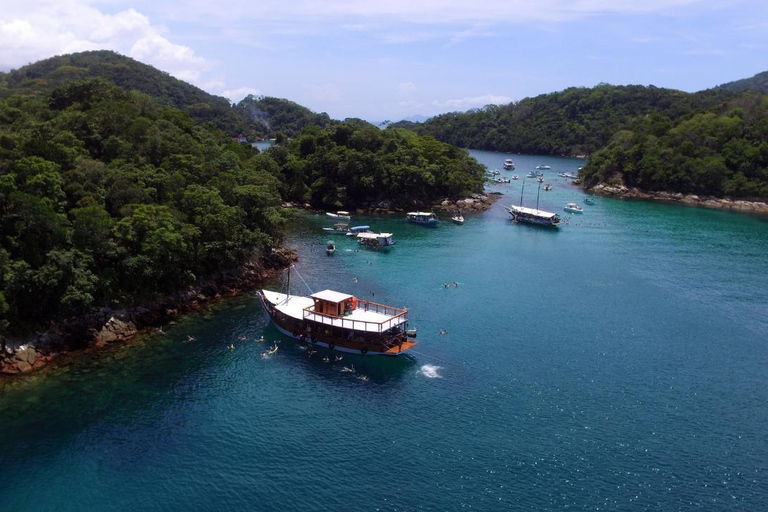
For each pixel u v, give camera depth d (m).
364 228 167.25
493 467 59.69
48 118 129.12
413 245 154.50
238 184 135.12
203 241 108.56
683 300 111.50
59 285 81.75
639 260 141.62
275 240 135.25
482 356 85.75
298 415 69.44
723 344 90.94
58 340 82.25
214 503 54.34
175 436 64.69
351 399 73.38
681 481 57.69
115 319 89.38
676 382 78.38
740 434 66.19
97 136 119.12
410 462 60.50
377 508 53.69
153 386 75.12
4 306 74.69
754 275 129.00
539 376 79.69
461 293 113.69
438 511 53.28
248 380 77.75
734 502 54.72
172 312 97.44
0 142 95.88
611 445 63.62
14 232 82.25
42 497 54.75
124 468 59.12
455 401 73.00
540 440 64.56
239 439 64.31
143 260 92.19
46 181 88.00
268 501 54.62
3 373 75.00
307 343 90.12
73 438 63.59
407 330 92.19
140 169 114.19
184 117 163.50
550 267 134.12
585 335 93.75
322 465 59.97
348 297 92.44
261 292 104.31
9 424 65.50
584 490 56.19
